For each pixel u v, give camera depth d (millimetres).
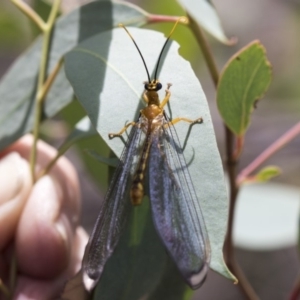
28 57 416
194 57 526
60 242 415
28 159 439
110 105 369
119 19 402
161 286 397
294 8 856
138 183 371
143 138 370
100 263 364
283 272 725
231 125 391
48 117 407
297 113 688
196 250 351
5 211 414
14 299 414
